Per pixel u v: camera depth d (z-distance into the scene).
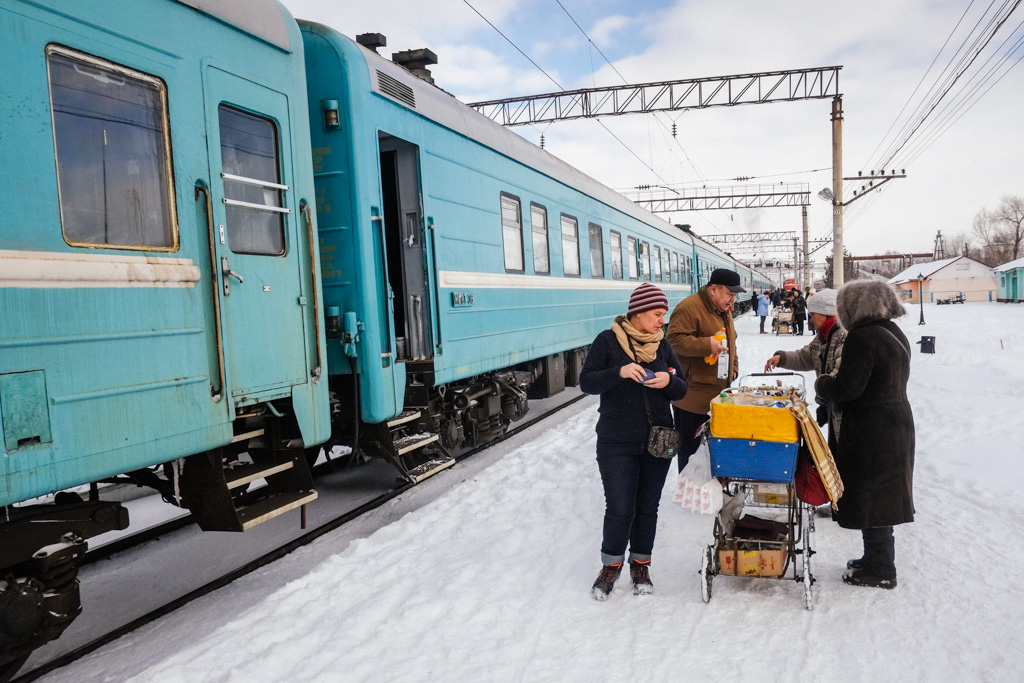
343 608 3.67
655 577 3.97
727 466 3.48
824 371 4.21
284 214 4.49
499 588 3.85
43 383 2.89
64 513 3.15
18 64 2.87
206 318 3.77
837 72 18.30
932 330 19.48
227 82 4.03
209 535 5.34
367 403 5.51
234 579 4.40
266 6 4.40
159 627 3.74
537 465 6.68
